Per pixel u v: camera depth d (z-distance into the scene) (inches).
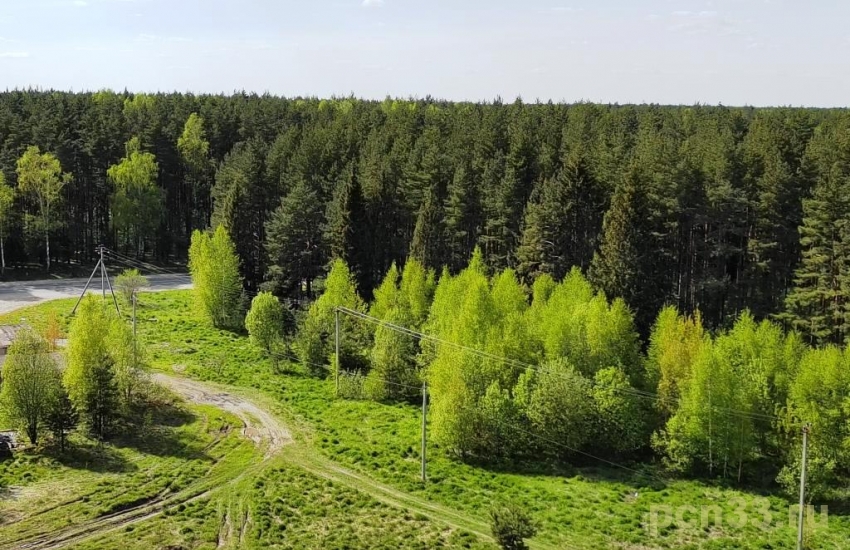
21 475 1784.0
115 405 2112.5
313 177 3878.0
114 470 1854.1
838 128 3678.6
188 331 3161.9
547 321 2301.9
